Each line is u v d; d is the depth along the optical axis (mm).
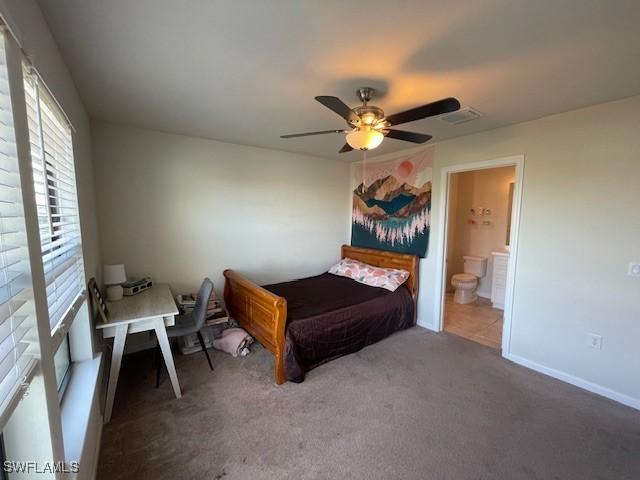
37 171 1189
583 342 2410
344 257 4637
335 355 2854
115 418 2018
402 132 1983
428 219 3578
